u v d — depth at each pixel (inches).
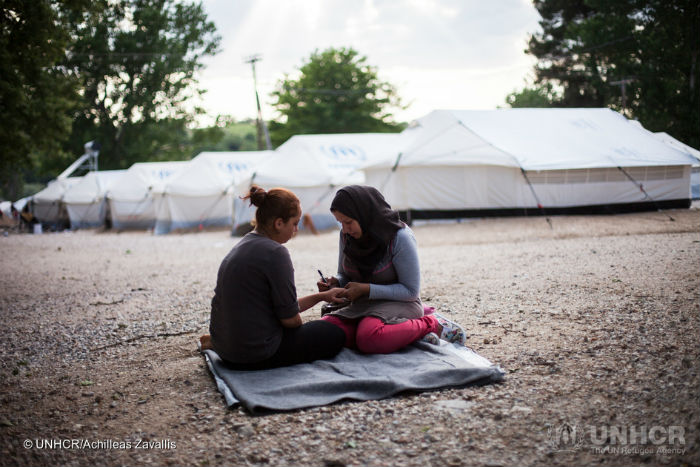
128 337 217.0
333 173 762.8
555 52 1545.3
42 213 1339.8
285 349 145.9
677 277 230.8
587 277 253.9
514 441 105.3
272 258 139.4
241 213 791.1
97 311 278.2
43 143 546.6
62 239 914.1
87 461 111.1
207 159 973.2
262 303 140.9
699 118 1003.9
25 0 426.3
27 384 163.2
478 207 639.8
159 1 1681.8
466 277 295.1
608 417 110.9
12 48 453.1
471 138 629.0
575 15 1505.9
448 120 666.2
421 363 142.7
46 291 353.4
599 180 634.8
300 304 150.2
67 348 206.1
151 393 146.4
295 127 1942.7
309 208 761.0
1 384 164.2
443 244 482.0
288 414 123.3
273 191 143.8
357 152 818.8
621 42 1191.6
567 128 667.4
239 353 141.9
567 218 608.4
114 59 1609.3
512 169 627.8
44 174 1819.6
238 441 113.3
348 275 163.8
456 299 238.5
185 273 410.3
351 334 158.2
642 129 710.5
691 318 168.4
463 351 155.5
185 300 293.1
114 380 161.2
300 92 1962.4
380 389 130.6
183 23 1734.7
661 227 478.9
